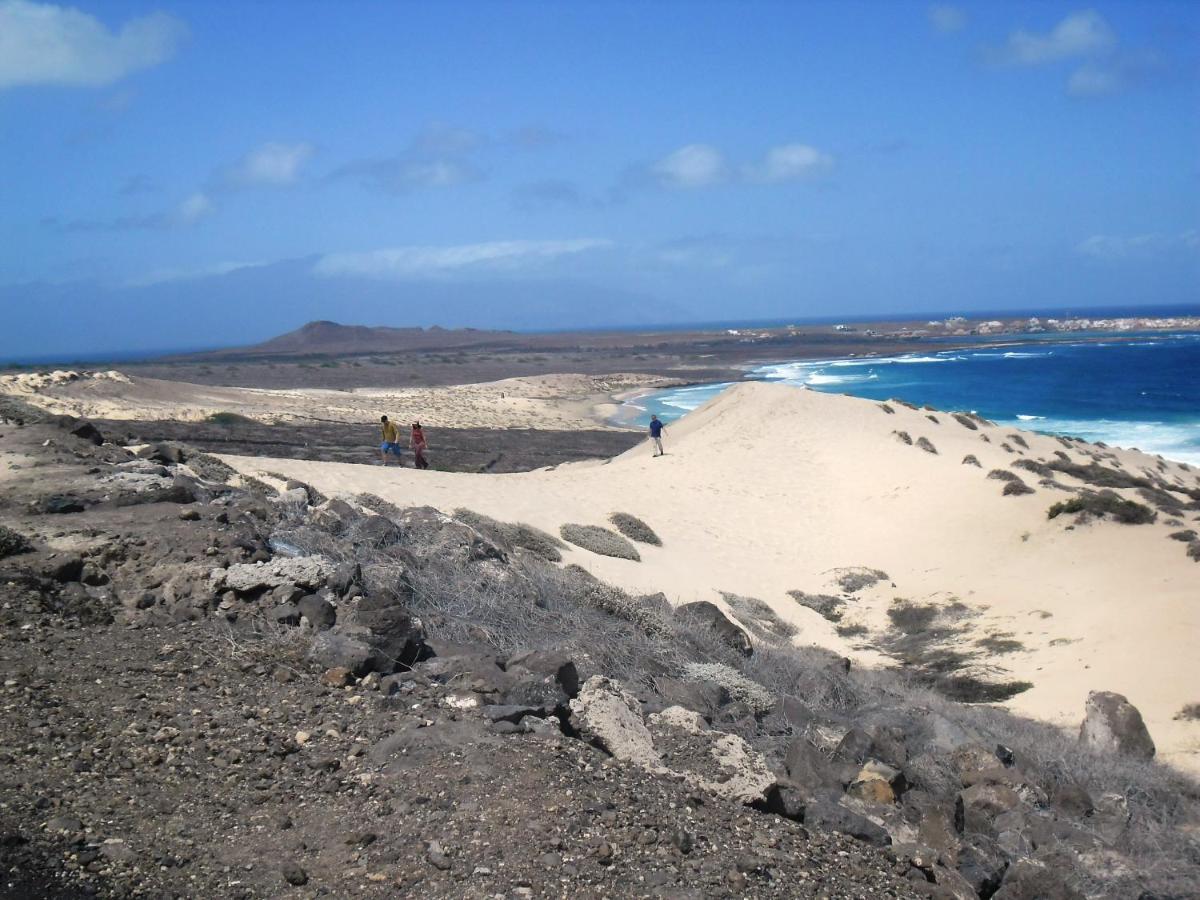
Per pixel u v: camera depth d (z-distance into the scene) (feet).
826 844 18.86
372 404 227.61
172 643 25.17
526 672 24.64
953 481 97.81
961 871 20.90
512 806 16.94
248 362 507.30
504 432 194.29
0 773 16.88
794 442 121.08
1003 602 68.95
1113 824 28.35
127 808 16.33
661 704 27.81
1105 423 205.16
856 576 78.23
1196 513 84.43
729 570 78.95
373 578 32.53
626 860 15.70
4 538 29.63
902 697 45.98
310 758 18.98
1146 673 51.80
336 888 14.24
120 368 407.03
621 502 93.61
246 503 41.68
